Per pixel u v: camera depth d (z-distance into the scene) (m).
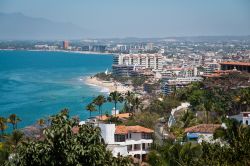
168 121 186.62
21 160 39.66
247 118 149.00
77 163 38.84
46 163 39.09
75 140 39.50
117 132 131.62
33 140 40.94
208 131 130.50
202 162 54.31
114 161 42.31
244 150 50.00
